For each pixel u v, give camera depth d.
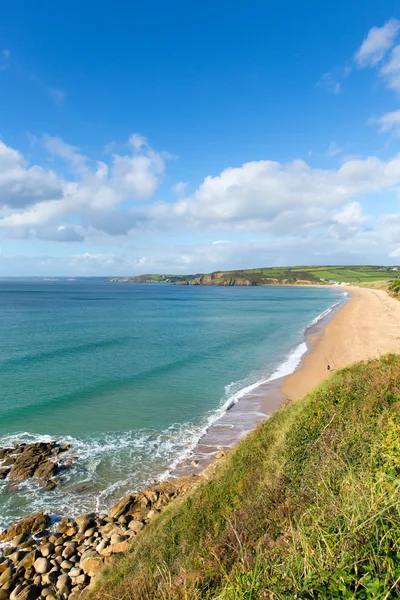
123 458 15.22
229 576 4.72
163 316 69.62
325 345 37.59
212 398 22.55
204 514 9.15
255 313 75.06
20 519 11.55
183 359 32.91
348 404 12.26
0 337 43.28
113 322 59.53
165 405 21.31
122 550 9.59
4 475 13.84
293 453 9.84
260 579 4.18
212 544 7.12
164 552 8.09
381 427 9.30
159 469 14.35
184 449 15.96
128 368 29.55
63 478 13.71
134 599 6.28
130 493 12.79
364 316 60.12
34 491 12.91
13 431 17.77
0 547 10.27
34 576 9.16
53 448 16.03
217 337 45.00
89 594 7.93
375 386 13.19
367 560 3.64
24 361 31.33
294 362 31.33
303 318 65.00
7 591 8.71
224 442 16.55
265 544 5.77
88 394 23.05
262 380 26.31
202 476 13.03
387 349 32.56
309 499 6.80
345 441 9.08
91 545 10.16
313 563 3.87
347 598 3.19
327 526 4.60
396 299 90.56
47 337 43.78
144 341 42.06
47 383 25.20
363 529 4.07
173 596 5.14
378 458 6.88
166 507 11.06
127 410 20.53
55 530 10.93
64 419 19.23
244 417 19.41
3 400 21.80
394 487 4.67
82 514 11.74
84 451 15.80
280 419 14.20
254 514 7.62
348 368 18.12
